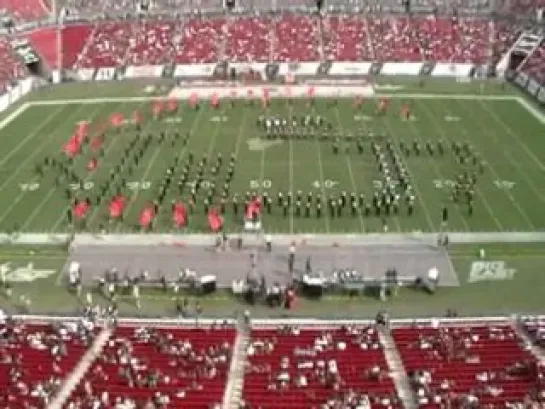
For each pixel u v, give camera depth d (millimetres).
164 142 77688
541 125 83750
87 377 35719
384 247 54875
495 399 33000
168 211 60719
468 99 95625
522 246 55000
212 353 38094
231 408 33344
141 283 50469
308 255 53844
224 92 100312
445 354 37562
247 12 123188
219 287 50094
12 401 33656
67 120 87500
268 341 39219
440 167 69938
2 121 88375
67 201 63312
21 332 40781
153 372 35844
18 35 113688
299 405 32656
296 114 87812
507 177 67625
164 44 116188
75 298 48906
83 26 119312
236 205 61281
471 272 51656
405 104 92562
